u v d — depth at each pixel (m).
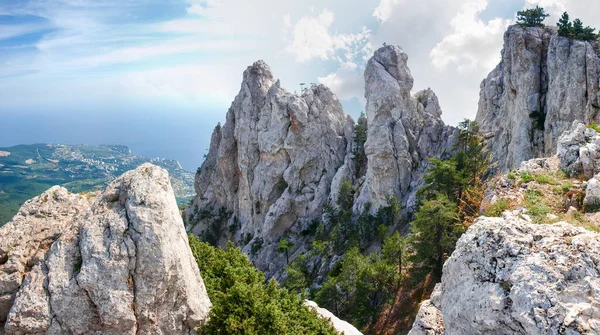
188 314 24.58
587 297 14.55
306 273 97.38
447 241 47.91
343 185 115.56
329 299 62.56
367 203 107.50
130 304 22.02
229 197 161.50
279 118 136.62
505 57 87.75
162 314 23.34
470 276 18.45
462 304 18.25
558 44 70.81
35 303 21.31
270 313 27.03
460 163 73.31
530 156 74.38
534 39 79.00
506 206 27.67
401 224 92.25
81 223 23.53
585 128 34.44
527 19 85.62
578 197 26.05
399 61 118.44
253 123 147.38
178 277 23.70
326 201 128.50
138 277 22.36
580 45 67.12
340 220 109.62
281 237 127.44
